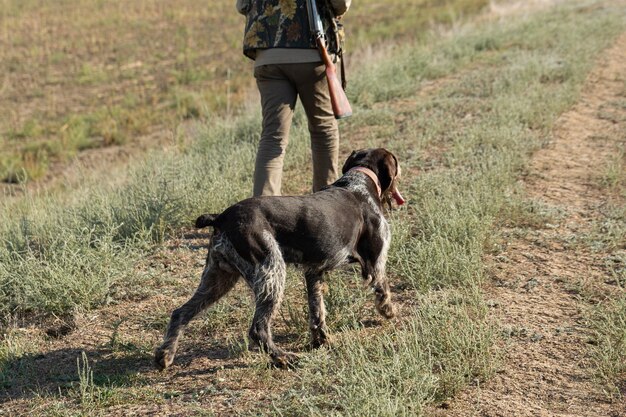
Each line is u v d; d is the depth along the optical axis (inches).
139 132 702.5
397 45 850.1
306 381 182.9
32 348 215.6
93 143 669.9
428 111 480.4
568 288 236.2
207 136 467.2
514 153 366.0
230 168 362.0
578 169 361.1
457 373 180.7
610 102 496.4
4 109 821.2
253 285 188.2
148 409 179.2
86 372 200.5
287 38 253.3
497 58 650.8
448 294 228.8
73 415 177.9
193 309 195.6
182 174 344.5
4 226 316.5
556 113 455.5
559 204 313.4
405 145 398.0
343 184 219.3
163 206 302.7
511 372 188.1
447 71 614.9
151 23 1412.4
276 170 263.9
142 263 273.4
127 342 214.8
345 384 173.8
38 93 890.7
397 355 179.3
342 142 422.6
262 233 188.4
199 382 191.3
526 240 276.7
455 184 321.1
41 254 269.0
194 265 270.8
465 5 1332.4
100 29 1343.5
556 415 168.9
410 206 310.7
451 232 268.8
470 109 473.4
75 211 312.5
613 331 197.0
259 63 258.8
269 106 261.6
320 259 199.5
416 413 165.6
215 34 1282.0
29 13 1514.5
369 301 234.4
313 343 205.5
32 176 573.9
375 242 214.4
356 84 532.7
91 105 831.1
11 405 187.5
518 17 930.1
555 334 206.2
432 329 198.7
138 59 1080.8
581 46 663.8
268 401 178.5
